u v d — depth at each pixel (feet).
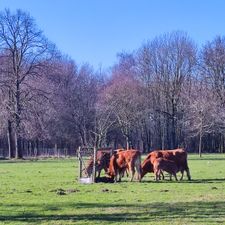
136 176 109.70
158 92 311.27
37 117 237.04
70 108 294.05
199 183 94.84
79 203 67.41
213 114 277.03
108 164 101.09
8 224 52.19
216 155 268.00
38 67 240.12
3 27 237.86
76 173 122.72
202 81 300.40
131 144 306.35
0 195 76.79
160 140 318.86
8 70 236.84
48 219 55.06
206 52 299.79
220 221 52.42
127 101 284.20
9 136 244.22
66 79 299.58
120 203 67.21
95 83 321.93
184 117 300.20
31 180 103.50
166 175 115.55
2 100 232.94
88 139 292.61
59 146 302.86
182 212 58.80
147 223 51.60
